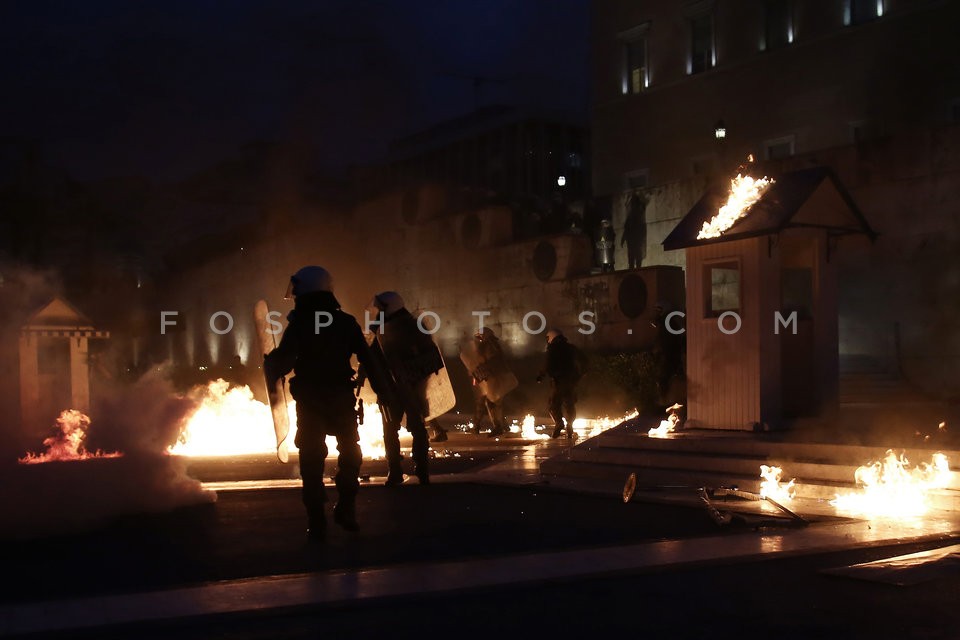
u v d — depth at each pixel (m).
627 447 11.23
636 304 23.98
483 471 11.90
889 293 22.14
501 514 8.26
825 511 8.16
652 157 34.69
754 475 9.55
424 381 10.57
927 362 21.34
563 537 7.05
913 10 27.14
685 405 14.60
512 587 5.32
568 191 70.81
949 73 26.34
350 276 35.56
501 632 4.45
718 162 30.72
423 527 7.57
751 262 10.91
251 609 4.81
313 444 7.01
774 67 30.78
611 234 29.19
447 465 12.99
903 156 21.86
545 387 25.03
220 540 7.05
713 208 11.71
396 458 10.39
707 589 5.28
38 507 7.35
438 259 31.58
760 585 5.36
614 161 36.16
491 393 17.70
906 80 27.33
